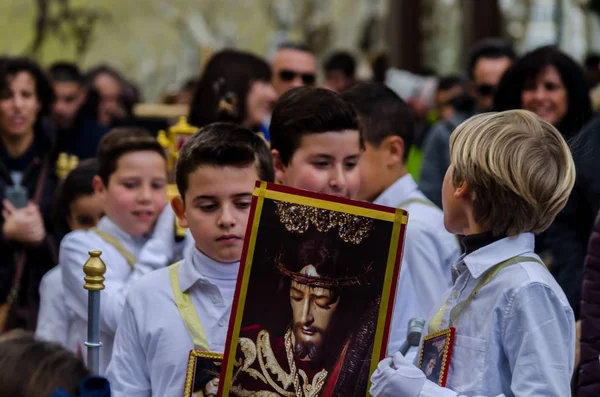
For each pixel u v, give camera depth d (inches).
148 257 224.2
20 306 307.7
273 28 1454.2
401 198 230.8
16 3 1582.2
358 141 203.0
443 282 215.6
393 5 662.5
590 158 263.7
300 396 158.9
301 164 200.7
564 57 286.4
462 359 159.0
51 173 332.2
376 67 505.0
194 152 177.8
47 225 319.3
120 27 1792.6
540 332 154.0
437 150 387.2
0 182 321.1
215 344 176.4
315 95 202.5
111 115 459.5
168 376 175.8
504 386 156.9
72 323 241.8
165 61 1841.8
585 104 287.7
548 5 554.3
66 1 1225.4
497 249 160.2
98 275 177.6
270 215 160.4
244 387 159.5
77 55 1274.6
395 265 160.1
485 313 158.4
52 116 396.2
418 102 550.0
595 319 192.9
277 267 159.9
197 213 177.6
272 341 159.5
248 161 177.6
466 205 162.2
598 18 526.0
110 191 234.5
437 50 653.9
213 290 177.9
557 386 151.6
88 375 118.4
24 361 117.5
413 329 168.2
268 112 309.3
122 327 181.6
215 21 1780.3
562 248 267.9
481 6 575.2
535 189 156.8
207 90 286.7
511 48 379.9
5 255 307.1
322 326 159.5
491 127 160.4
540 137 159.6
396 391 153.6
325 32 1259.2
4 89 323.6
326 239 160.2
